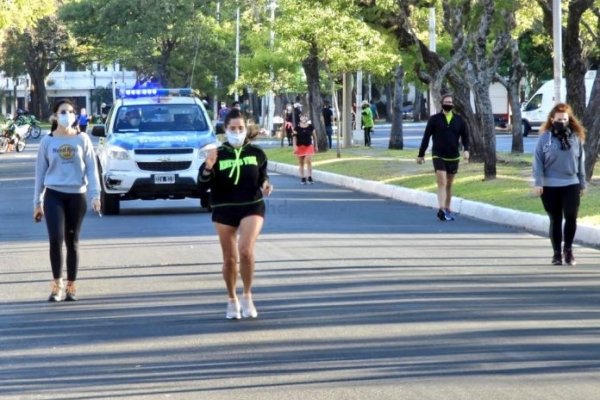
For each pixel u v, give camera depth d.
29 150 129.25
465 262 35.62
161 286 31.47
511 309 26.94
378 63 96.56
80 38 196.00
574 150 34.78
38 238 44.25
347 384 19.84
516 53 88.19
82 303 29.05
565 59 63.44
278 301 28.59
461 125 49.44
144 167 52.59
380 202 59.56
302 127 75.25
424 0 70.25
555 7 54.03
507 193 53.28
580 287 30.44
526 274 33.00
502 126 160.12
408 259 36.31
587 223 42.00
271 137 149.50
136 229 46.53
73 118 29.47
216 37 176.00
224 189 25.94
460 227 46.62
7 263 37.09
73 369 21.69
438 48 106.31
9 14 91.44
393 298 28.75
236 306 26.39
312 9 91.06
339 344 23.23
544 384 19.59
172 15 175.75
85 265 35.91
